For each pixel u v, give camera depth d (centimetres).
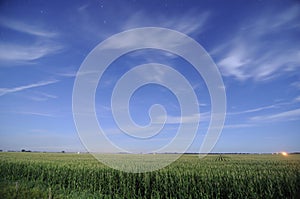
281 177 1314
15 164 2089
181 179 1390
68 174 1706
